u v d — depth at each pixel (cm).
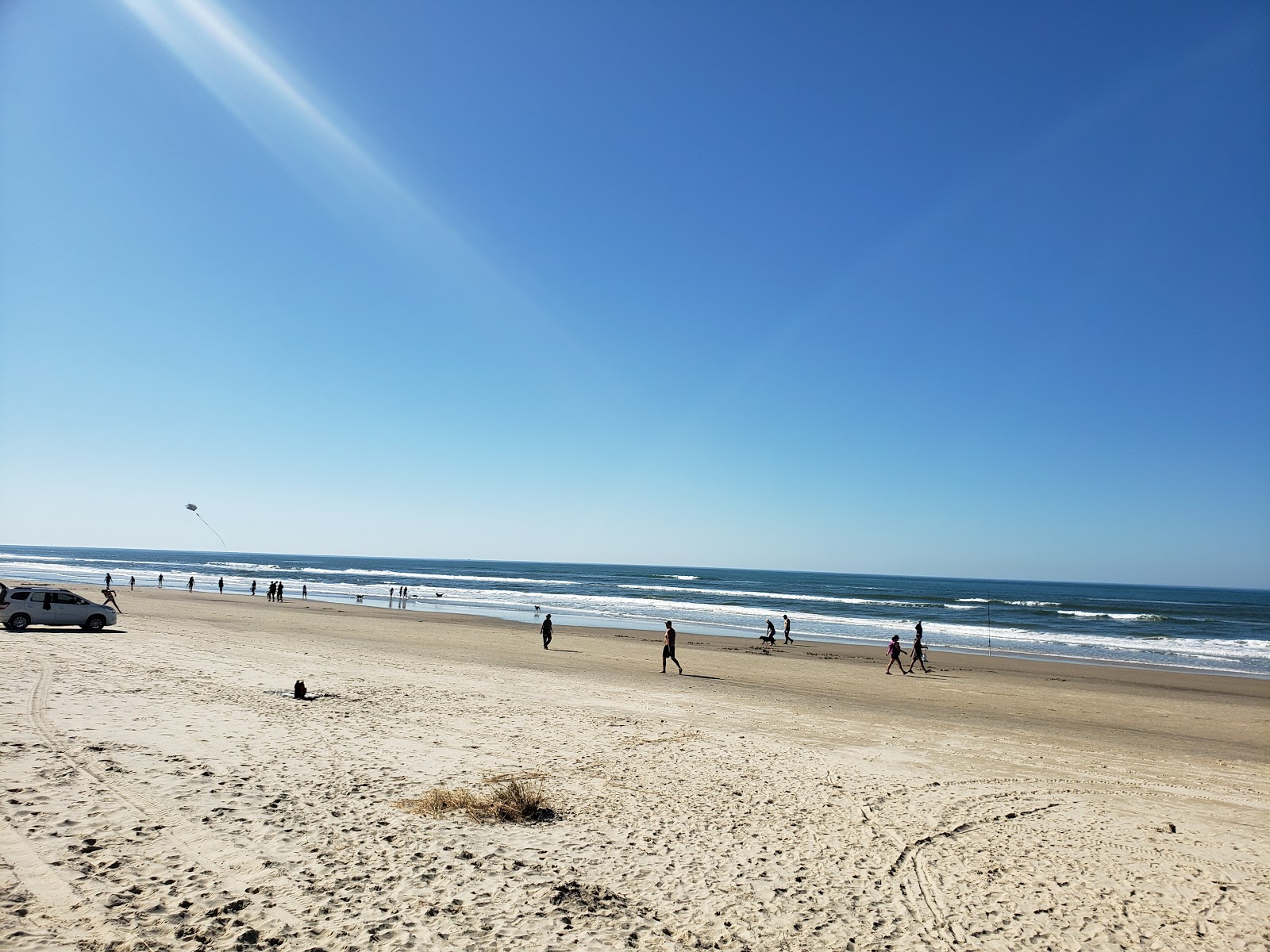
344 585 9056
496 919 548
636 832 768
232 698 1344
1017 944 570
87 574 9712
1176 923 623
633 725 1346
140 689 1367
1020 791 1037
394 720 1252
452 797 824
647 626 4603
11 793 734
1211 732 1716
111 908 518
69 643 2039
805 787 986
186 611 3997
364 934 511
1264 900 679
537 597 7194
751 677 2314
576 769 1009
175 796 768
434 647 2750
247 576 10794
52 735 966
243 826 699
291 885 582
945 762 1202
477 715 1355
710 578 15762
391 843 686
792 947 540
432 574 13188
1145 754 1375
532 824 772
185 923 506
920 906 630
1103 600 11475
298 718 1212
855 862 722
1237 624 5997
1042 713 1870
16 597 2422
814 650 3384
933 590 12950
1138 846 821
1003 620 5781
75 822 674
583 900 592
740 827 805
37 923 489
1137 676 2897
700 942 539
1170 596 15038
